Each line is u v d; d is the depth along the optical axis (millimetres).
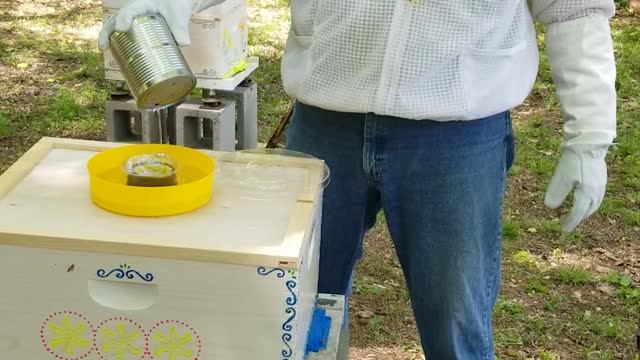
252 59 3057
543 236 4324
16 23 7027
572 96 2098
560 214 4566
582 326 3570
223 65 2723
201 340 1673
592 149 2084
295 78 2100
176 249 1598
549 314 3654
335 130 2104
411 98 1945
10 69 6043
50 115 5363
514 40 2020
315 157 2143
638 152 5270
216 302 1635
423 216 2086
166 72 1751
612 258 4156
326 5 1965
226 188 1923
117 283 1660
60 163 2029
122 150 1994
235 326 1652
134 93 1789
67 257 1634
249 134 3113
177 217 1760
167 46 1795
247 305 1631
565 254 4168
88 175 1951
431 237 2096
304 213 1796
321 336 2080
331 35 1975
